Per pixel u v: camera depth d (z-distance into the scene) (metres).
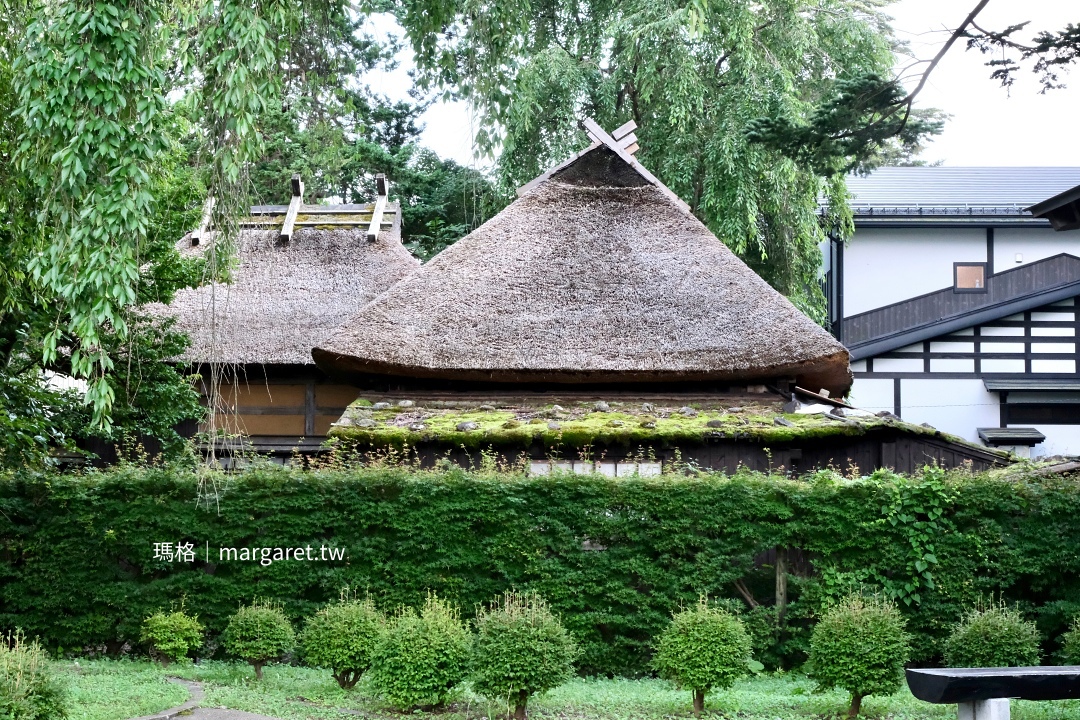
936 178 27.61
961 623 9.83
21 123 9.41
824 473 10.95
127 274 7.27
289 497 10.84
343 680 9.22
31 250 10.28
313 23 10.37
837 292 25.72
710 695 9.16
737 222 20.36
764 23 21.72
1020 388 23.47
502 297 14.66
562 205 16.02
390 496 10.78
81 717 7.61
